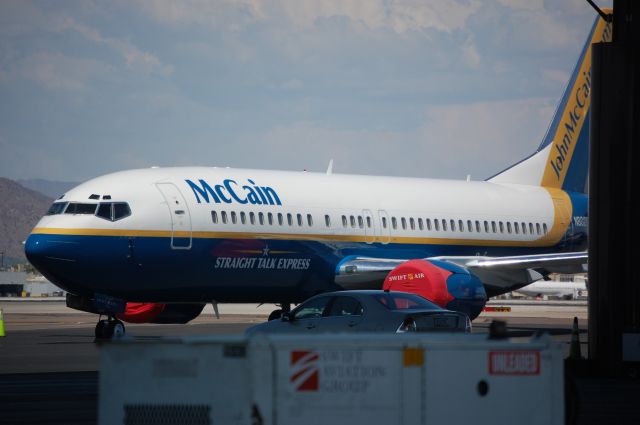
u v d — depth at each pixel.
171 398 31.66
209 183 109.31
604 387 66.56
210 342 31.38
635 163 71.62
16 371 76.38
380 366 32.00
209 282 107.88
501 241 136.00
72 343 108.62
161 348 31.86
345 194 121.38
